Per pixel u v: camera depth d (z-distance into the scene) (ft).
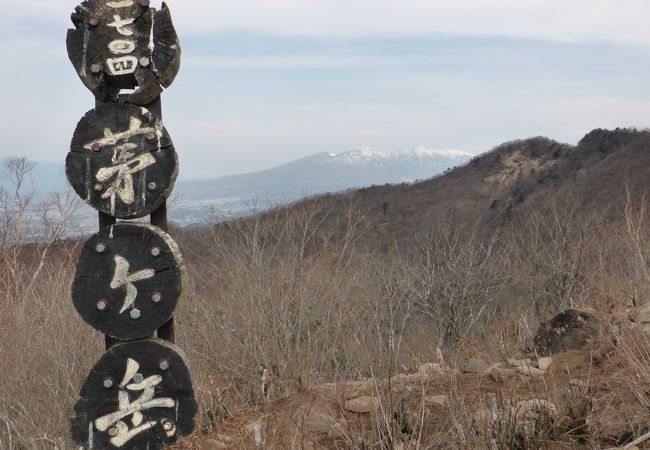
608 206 34.06
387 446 9.74
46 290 17.13
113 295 11.59
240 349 15.51
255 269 18.01
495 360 16.62
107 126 11.68
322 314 17.88
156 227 11.70
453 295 24.70
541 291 25.46
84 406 11.66
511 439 9.59
